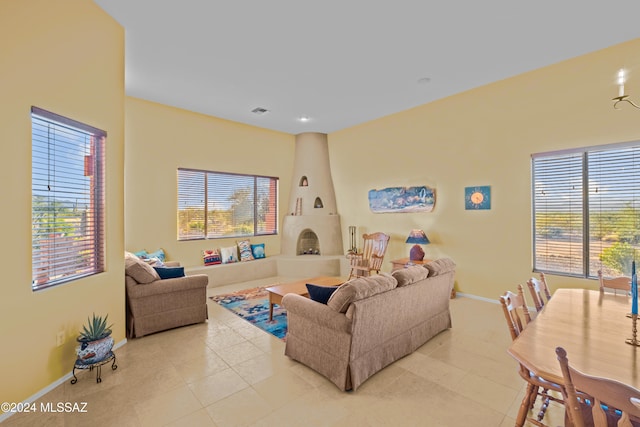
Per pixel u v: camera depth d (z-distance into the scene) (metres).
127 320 3.25
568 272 3.71
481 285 4.46
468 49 3.38
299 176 6.80
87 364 2.32
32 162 2.18
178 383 2.39
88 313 2.65
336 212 6.73
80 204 2.65
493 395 2.22
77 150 2.62
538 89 3.85
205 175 5.61
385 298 2.49
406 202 5.33
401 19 2.86
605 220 3.44
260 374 2.52
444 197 4.84
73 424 1.93
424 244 5.01
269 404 2.13
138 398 2.20
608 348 1.51
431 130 4.98
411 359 2.76
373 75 3.99
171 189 5.16
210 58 3.54
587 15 2.80
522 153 4.01
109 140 2.89
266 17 2.82
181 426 1.92
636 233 3.25
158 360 2.75
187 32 3.05
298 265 6.05
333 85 4.28
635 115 3.20
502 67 3.80
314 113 5.45
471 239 4.54
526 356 1.44
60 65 2.36
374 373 2.49
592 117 3.47
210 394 2.25
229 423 1.94
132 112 4.71
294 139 6.92
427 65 3.74
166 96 4.66
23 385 2.10
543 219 3.90
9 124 2.01
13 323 2.04
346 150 6.45
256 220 6.39
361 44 3.28
